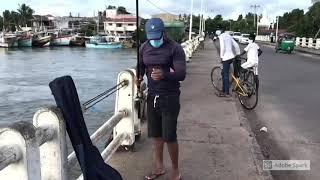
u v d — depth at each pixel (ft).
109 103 67.31
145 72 17.65
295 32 251.19
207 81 49.39
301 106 38.96
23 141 9.67
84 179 12.51
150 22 16.38
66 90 12.13
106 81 119.96
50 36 345.31
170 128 16.98
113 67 163.22
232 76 41.04
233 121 29.07
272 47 172.35
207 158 21.07
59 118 11.83
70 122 12.13
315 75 64.59
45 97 94.58
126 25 417.08
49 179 12.05
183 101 36.40
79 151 12.40
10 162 9.37
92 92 99.81
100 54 247.50
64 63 181.47
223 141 24.11
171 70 16.72
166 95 16.78
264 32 356.79
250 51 38.58
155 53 16.57
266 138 27.84
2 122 70.49
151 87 17.03
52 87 12.01
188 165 19.98
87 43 326.24
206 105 34.71
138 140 23.22
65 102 12.07
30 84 116.06
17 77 131.54
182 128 26.81
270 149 25.23
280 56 111.24
